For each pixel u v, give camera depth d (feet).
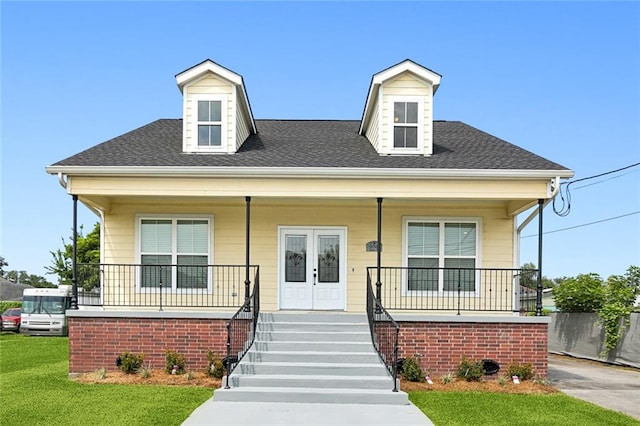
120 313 39.68
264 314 41.16
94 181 40.88
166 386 35.29
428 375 38.91
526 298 59.26
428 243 47.50
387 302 46.75
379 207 41.27
